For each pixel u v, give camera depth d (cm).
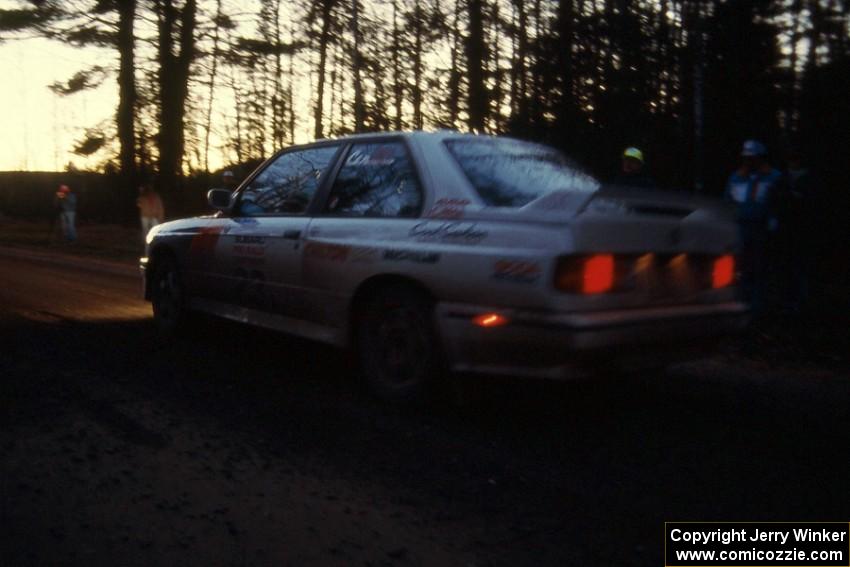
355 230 564
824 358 733
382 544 365
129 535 371
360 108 1861
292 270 607
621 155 1355
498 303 479
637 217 483
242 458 463
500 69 1656
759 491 430
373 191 573
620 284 479
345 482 432
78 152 2723
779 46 1345
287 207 637
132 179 2625
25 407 545
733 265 550
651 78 1374
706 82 1338
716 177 1338
